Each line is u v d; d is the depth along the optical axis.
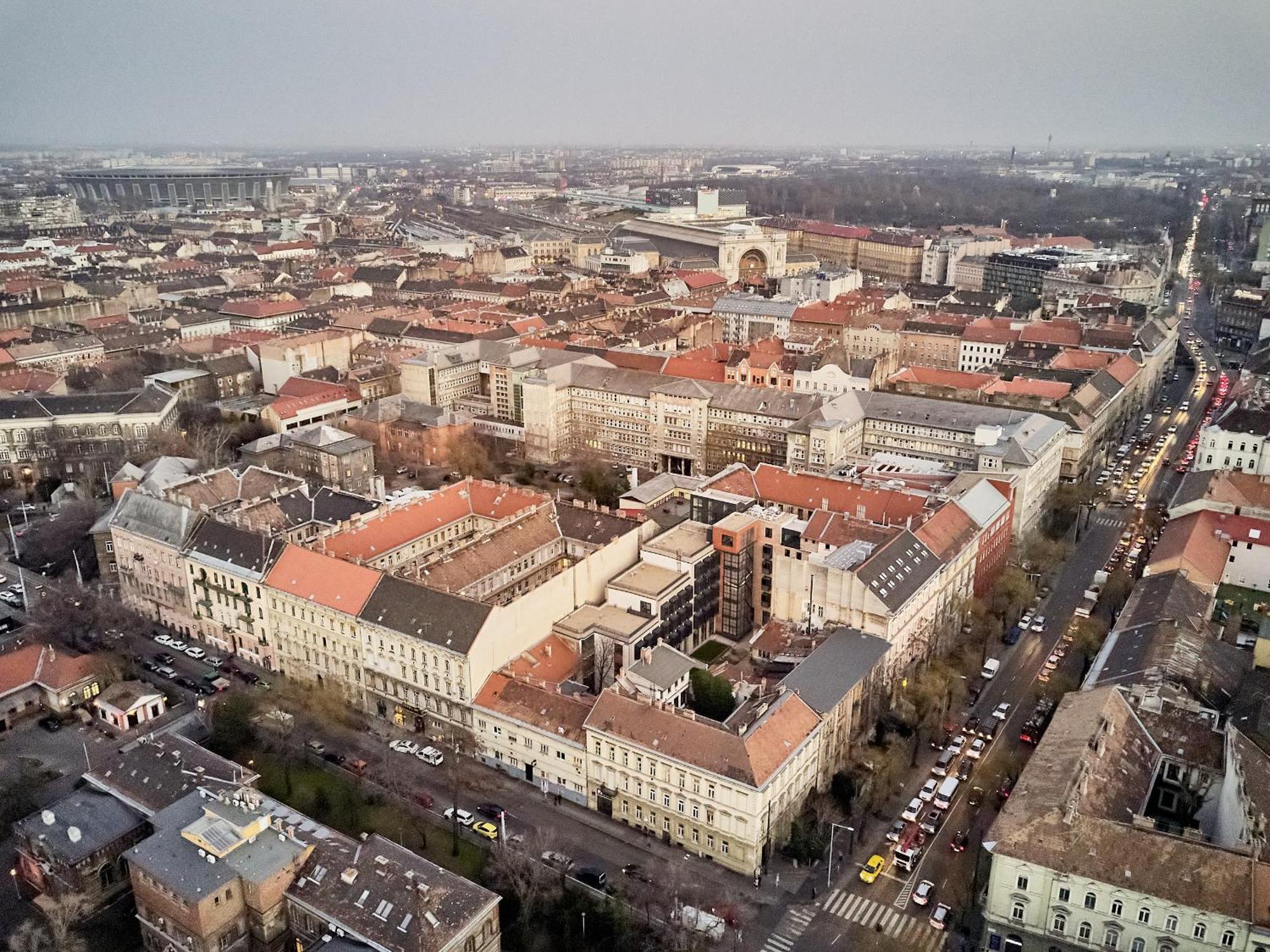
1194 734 172.25
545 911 156.75
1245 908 132.12
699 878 166.00
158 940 150.38
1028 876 144.75
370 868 148.38
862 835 177.12
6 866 169.62
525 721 188.12
